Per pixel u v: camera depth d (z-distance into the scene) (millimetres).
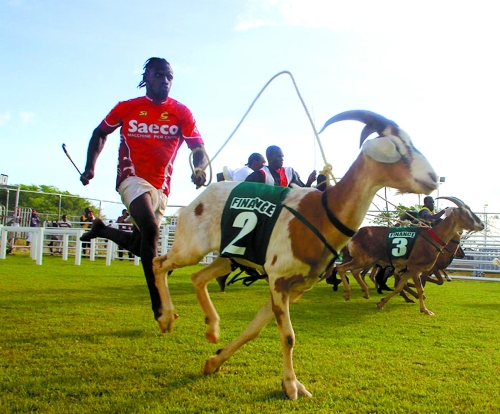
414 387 3990
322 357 4836
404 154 3850
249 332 4207
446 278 15078
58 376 3980
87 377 3994
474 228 9023
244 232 4211
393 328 6609
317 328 6398
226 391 3771
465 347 5512
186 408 3400
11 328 5660
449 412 3469
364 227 9883
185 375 4137
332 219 3947
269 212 4180
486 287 13273
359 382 4074
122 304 7699
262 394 3736
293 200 4180
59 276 11562
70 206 27516
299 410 3432
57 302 7672
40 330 5578
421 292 8461
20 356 4523
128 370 4211
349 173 4012
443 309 8766
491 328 6762
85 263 16375
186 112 5559
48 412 3256
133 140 5449
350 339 5742
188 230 4637
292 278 4012
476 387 4027
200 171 5434
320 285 13086
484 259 18047
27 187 39625
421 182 3781
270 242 4113
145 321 6324
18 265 14203
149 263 5156
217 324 4766
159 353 4785
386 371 4422
